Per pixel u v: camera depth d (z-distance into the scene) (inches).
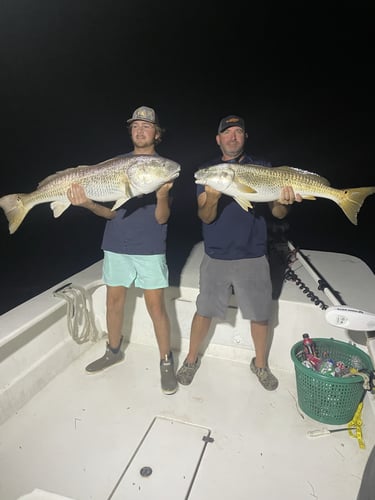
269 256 139.9
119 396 107.3
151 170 91.9
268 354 118.9
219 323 122.6
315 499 77.0
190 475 82.0
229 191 92.7
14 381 100.0
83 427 95.7
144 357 125.7
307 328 111.3
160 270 105.4
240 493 78.2
